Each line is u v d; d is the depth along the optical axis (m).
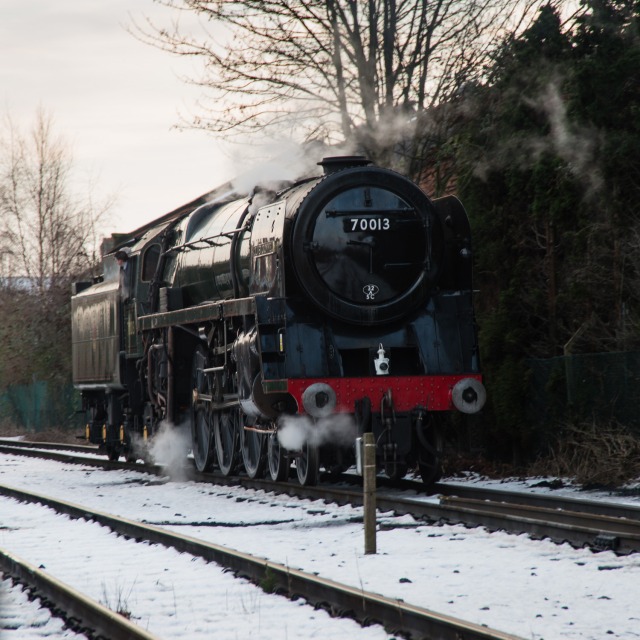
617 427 30.94
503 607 14.34
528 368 34.84
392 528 22.30
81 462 46.44
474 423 37.22
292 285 29.03
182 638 13.08
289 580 15.52
